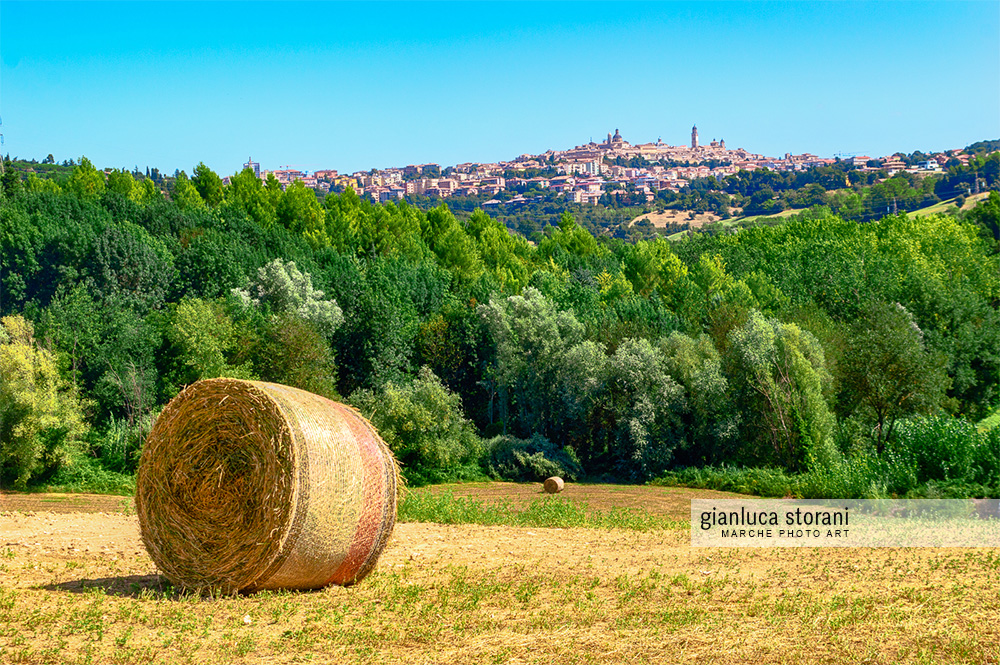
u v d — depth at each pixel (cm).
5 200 5769
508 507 2578
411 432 4353
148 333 4669
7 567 1198
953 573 1160
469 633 856
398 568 1237
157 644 818
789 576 1145
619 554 1373
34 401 3497
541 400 5072
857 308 5922
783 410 4103
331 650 803
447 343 5631
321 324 5291
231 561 1023
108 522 1903
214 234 6238
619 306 6162
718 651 787
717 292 6662
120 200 7131
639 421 4466
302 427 1025
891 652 787
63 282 5172
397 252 7888
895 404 3778
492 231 8856
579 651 791
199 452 1056
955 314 5278
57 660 758
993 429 2828
